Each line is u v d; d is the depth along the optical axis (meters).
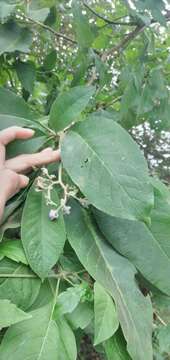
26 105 0.45
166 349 0.38
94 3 0.75
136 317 0.35
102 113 0.59
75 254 0.40
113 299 0.34
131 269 0.38
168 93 0.65
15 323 0.32
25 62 0.58
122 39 0.69
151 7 0.58
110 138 0.37
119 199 0.35
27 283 0.35
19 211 0.39
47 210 0.37
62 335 0.33
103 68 0.61
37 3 0.54
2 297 0.34
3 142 0.40
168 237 0.39
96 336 0.32
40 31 0.64
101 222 0.39
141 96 0.61
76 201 0.40
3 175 0.38
